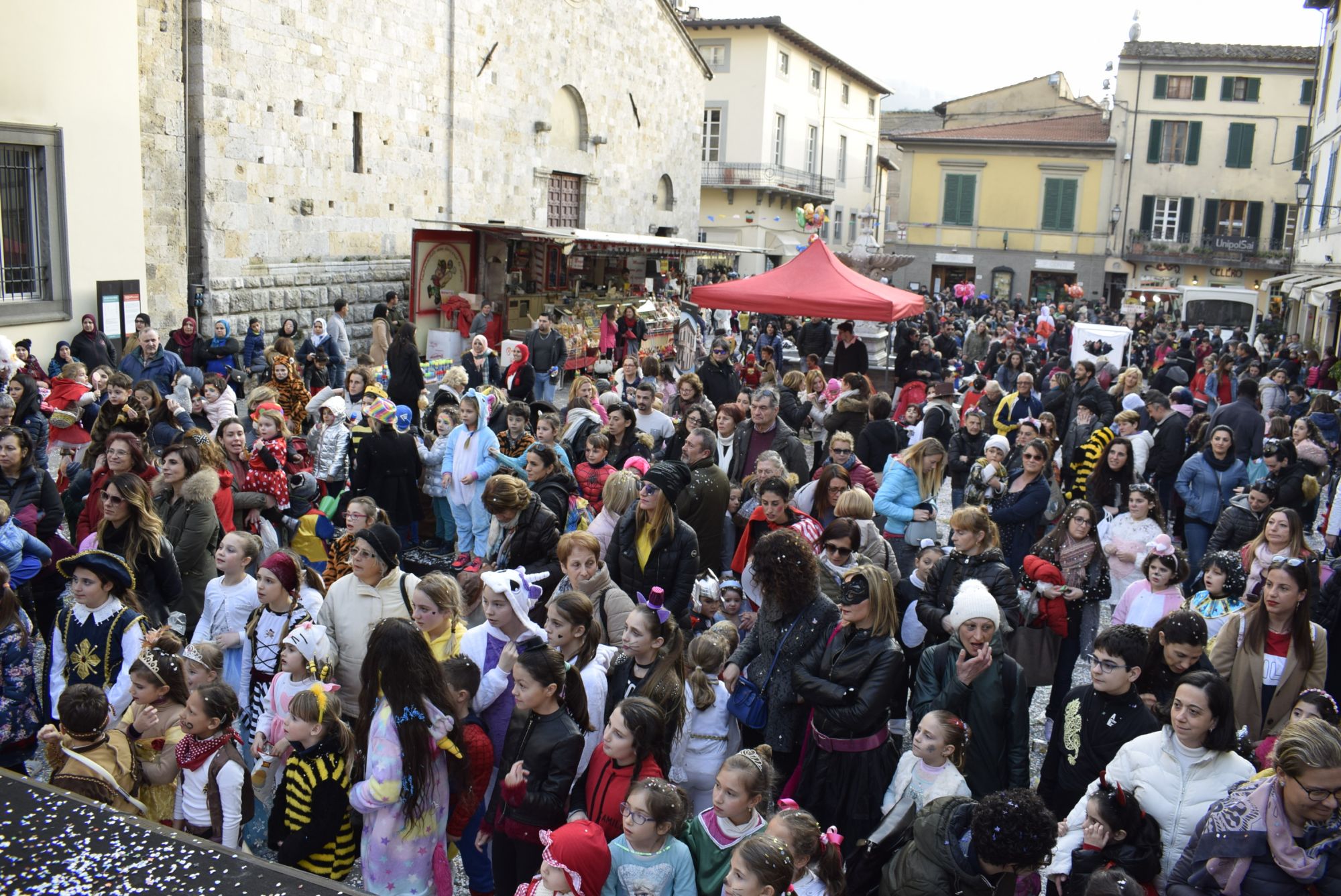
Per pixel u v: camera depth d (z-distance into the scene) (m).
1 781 1.93
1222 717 4.05
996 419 12.22
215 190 17.39
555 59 27.73
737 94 45.38
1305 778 3.54
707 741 5.07
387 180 21.92
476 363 16.00
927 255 56.16
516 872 4.47
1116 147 51.84
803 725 5.21
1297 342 27.20
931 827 3.92
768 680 5.20
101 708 4.57
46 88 13.91
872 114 59.12
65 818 1.82
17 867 1.66
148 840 1.76
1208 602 5.99
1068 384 13.22
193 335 14.81
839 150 54.91
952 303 46.78
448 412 9.76
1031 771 6.43
